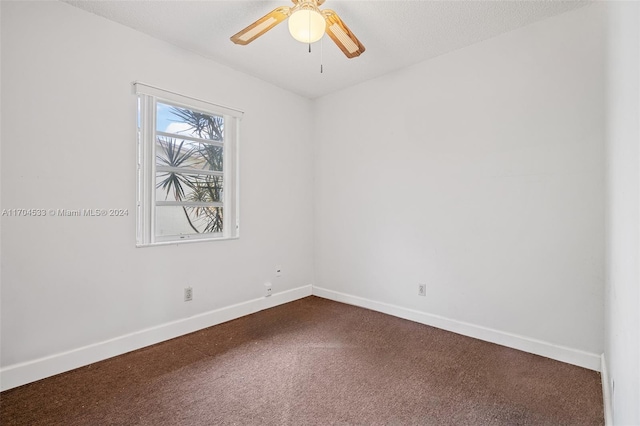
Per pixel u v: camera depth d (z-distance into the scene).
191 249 2.64
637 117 0.78
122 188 2.26
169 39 2.43
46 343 1.93
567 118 2.10
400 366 2.06
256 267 3.16
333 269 3.56
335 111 3.51
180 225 2.61
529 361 2.12
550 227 2.17
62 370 1.98
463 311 2.59
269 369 2.02
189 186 2.67
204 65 2.70
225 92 2.86
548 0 1.97
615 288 1.31
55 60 1.96
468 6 2.03
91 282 2.12
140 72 2.33
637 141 0.78
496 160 2.40
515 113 2.31
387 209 3.08
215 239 2.80
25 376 1.85
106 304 2.18
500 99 2.38
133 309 2.31
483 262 2.48
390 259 3.06
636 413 0.79
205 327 2.72
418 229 2.86
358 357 2.19
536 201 2.23
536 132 2.22
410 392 1.77
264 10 2.09
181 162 2.62
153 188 2.43
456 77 2.60
